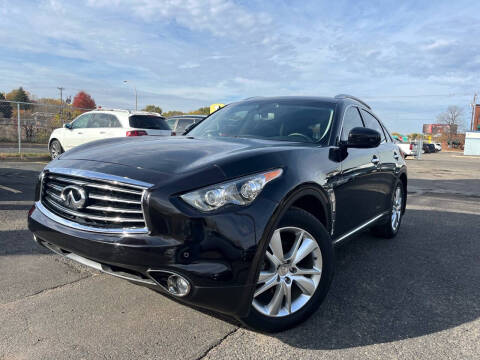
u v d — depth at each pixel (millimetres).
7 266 3316
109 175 2164
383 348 2281
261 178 2215
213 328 2430
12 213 5059
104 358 2076
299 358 2148
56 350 2131
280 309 2373
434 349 2283
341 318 2637
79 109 16312
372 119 4309
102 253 2074
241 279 2033
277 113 3547
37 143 17266
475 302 2969
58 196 2408
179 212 1976
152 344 2229
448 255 4168
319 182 2617
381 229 4617
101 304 2691
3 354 2076
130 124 10523
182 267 1949
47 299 2742
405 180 4996
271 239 2250
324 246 2555
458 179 13477
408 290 3166
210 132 3570
